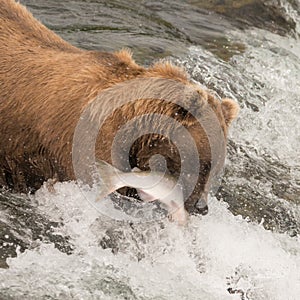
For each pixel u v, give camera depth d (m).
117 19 31.05
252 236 21.17
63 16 30.42
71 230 20.08
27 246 19.44
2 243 19.34
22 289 18.09
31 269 18.75
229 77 28.33
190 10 33.31
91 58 19.72
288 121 26.97
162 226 19.97
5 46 20.38
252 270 20.30
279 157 25.36
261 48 31.59
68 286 18.44
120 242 20.00
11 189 21.11
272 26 33.69
